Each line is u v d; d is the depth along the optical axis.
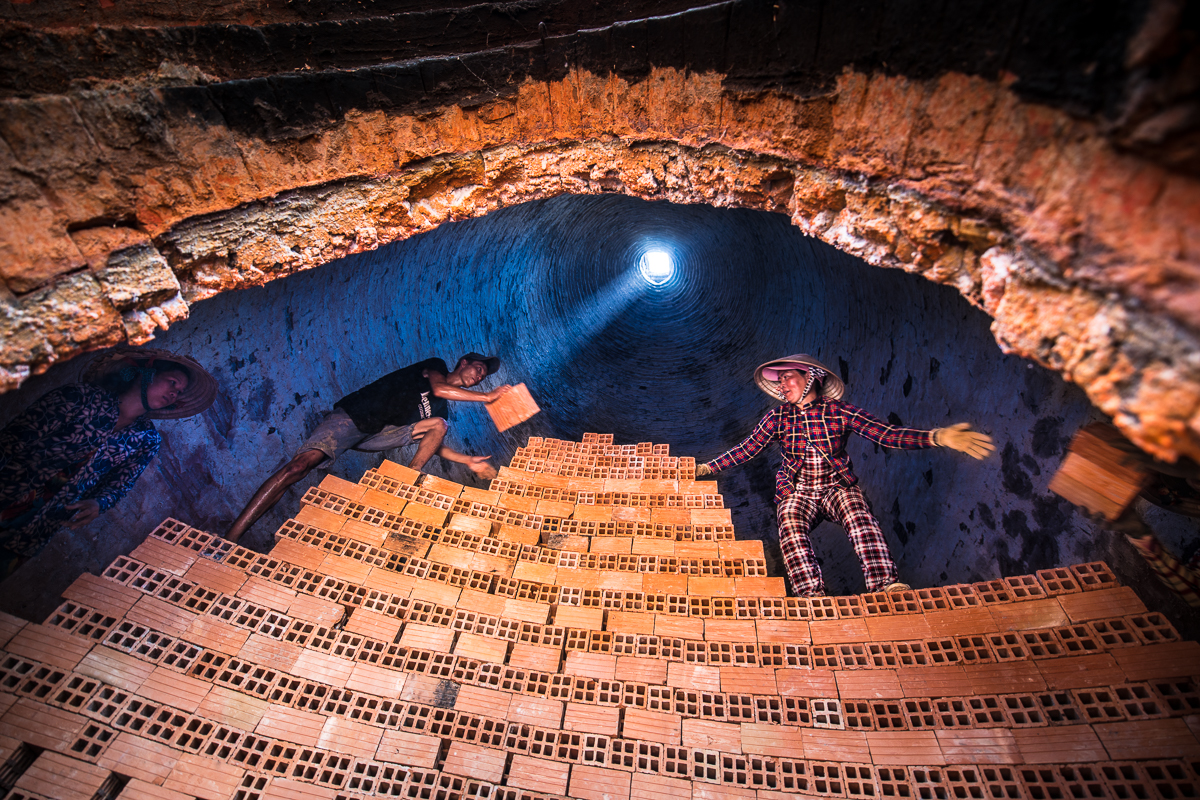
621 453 5.39
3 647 3.29
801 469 4.89
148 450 4.54
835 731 3.50
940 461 6.05
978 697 3.42
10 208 2.59
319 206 3.47
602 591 4.42
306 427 6.38
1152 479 3.28
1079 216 1.96
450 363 8.30
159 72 2.95
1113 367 1.93
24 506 3.89
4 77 2.65
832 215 3.20
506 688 3.87
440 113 3.61
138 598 3.73
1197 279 1.62
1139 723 3.09
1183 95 1.55
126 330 2.95
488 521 4.83
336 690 3.71
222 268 3.29
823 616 4.02
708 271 10.73
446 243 7.95
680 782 3.43
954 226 2.58
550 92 3.69
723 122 3.38
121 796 3.06
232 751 3.35
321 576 4.27
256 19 3.17
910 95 2.56
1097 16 1.78
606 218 10.56
